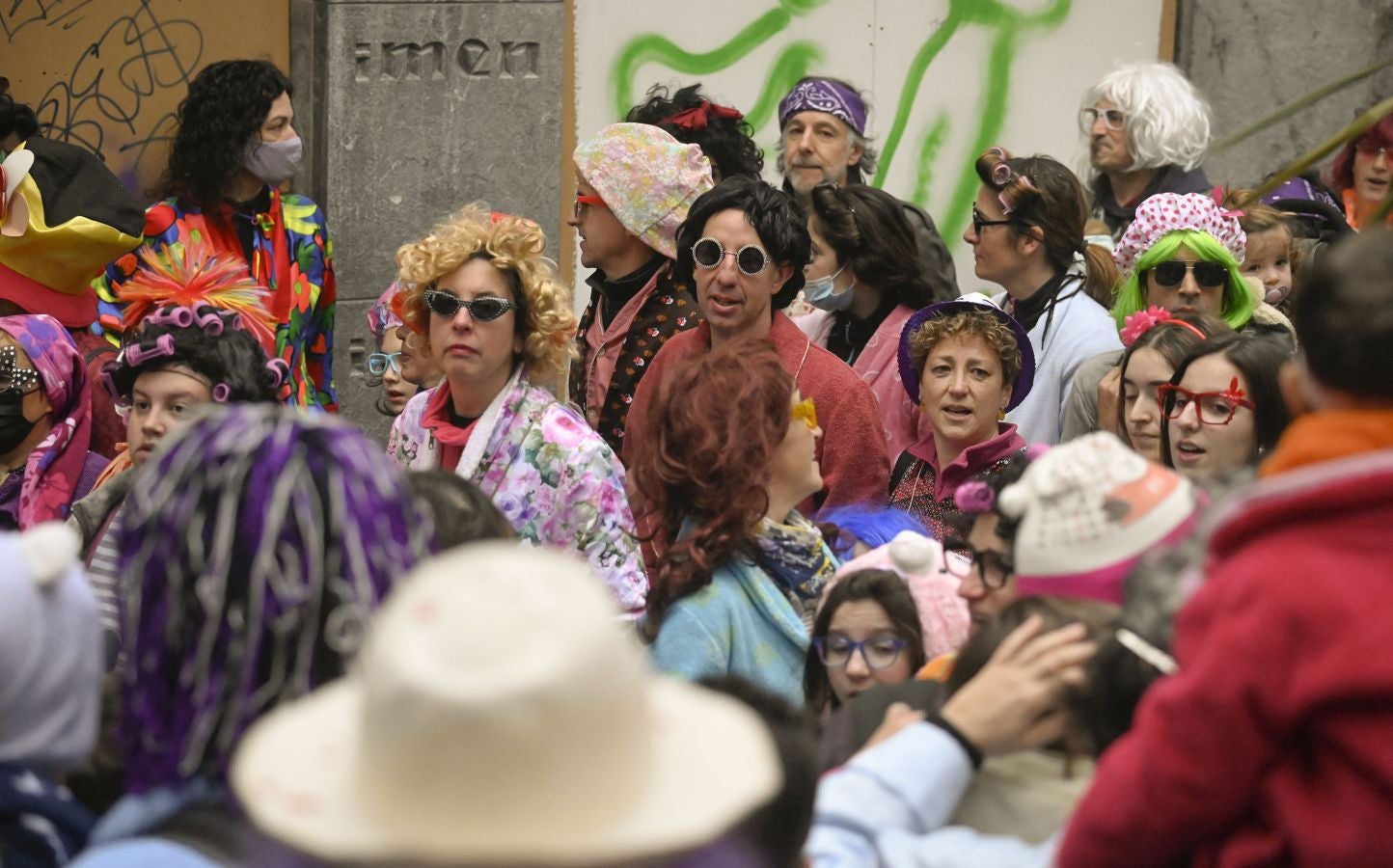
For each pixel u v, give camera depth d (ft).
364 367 44.96
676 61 44.24
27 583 12.13
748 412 19.71
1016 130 43.42
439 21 44.29
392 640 8.11
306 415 11.41
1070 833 11.90
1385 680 10.62
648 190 31.40
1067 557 14.30
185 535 10.69
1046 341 31.78
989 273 32.58
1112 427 26.84
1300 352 12.28
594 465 23.67
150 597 10.78
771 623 19.67
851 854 12.75
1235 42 42.37
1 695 11.97
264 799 8.30
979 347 27.45
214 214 36.99
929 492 27.94
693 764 8.38
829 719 15.94
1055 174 32.17
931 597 19.01
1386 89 41.88
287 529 10.70
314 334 39.34
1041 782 13.39
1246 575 11.28
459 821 7.84
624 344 31.71
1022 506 14.70
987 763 13.55
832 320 32.81
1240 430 22.76
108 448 29.27
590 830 7.85
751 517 19.60
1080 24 42.96
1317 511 11.22
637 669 8.30
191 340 23.94
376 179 44.70
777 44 44.01
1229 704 11.07
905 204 34.96
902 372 28.73
